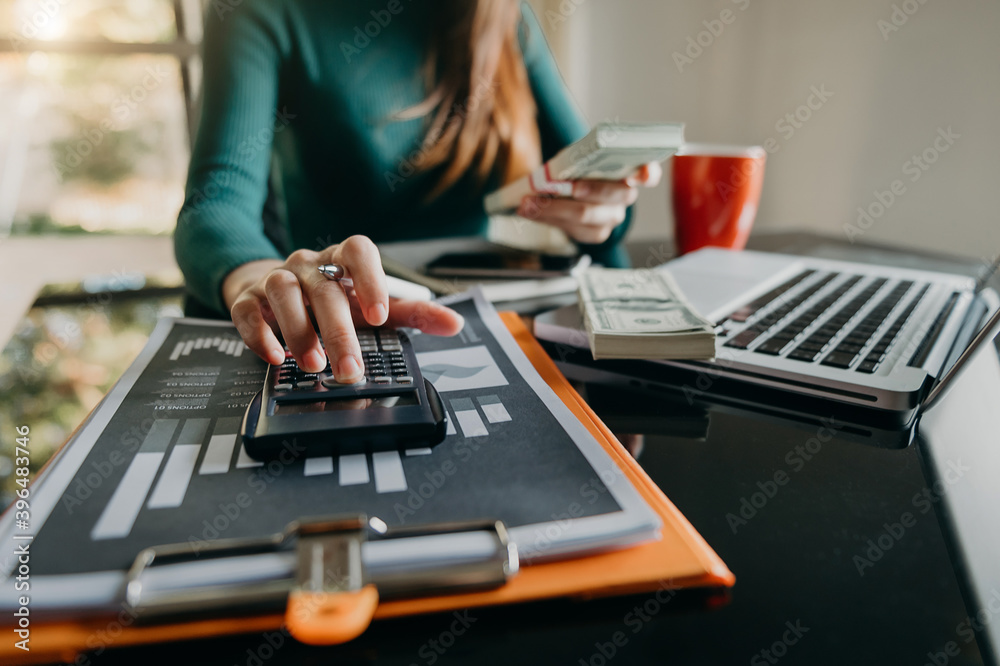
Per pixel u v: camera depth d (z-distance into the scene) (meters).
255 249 0.67
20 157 2.08
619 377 0.48
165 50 1.63
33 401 0.79
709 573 0.25
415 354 0.44
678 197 0.81
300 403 0.35
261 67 0.86
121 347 1.16
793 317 0.54
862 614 0.24
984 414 0.44
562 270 0.72
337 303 0.39
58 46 1.61
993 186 0.97
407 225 1.06
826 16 1.25
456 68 0.99
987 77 0.96
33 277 1.84
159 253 2.04
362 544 0.24
